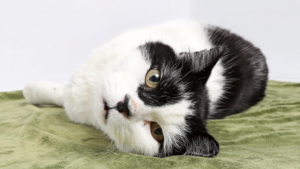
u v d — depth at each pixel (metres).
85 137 0.41
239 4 1.00
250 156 0.36
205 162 0.34
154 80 0.36
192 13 1.00
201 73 0.38
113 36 0.47
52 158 0.34
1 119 0.45
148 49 0.38
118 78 0.36
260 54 0.57
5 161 0.33
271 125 0.45
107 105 0.35
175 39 0.43
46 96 0.50
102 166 0.33
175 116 0.36
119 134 0.36
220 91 0.46
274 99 0.58
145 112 0.35
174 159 0.35
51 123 0.44
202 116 0.38
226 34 0.52
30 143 0.38
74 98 0.43
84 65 0.44
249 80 0.52
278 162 0.34
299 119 0.48
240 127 0.44
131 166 0.33
